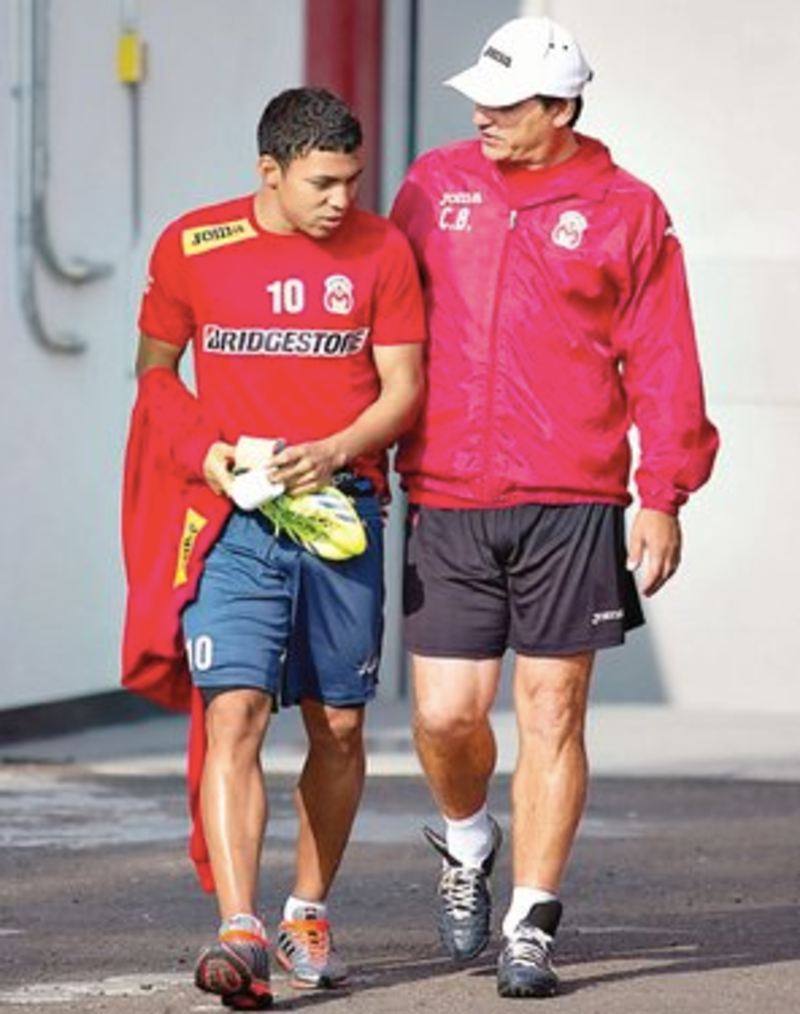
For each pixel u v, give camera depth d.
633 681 52.09
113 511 49.34
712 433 27.45
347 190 26.02
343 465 26.52
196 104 50.66
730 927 30.88
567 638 27.17
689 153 51.47
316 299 26.34
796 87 51.09
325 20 52.44
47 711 47.69
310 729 27.17
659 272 27.12
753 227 51.34
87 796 40.88
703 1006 26.28
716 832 38.16
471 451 27.14
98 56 48.00
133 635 26.92
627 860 35.66
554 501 27.08
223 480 26.12
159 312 27.02
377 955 29.11
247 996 25.59
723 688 51.78
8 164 45.97
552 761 27.19
